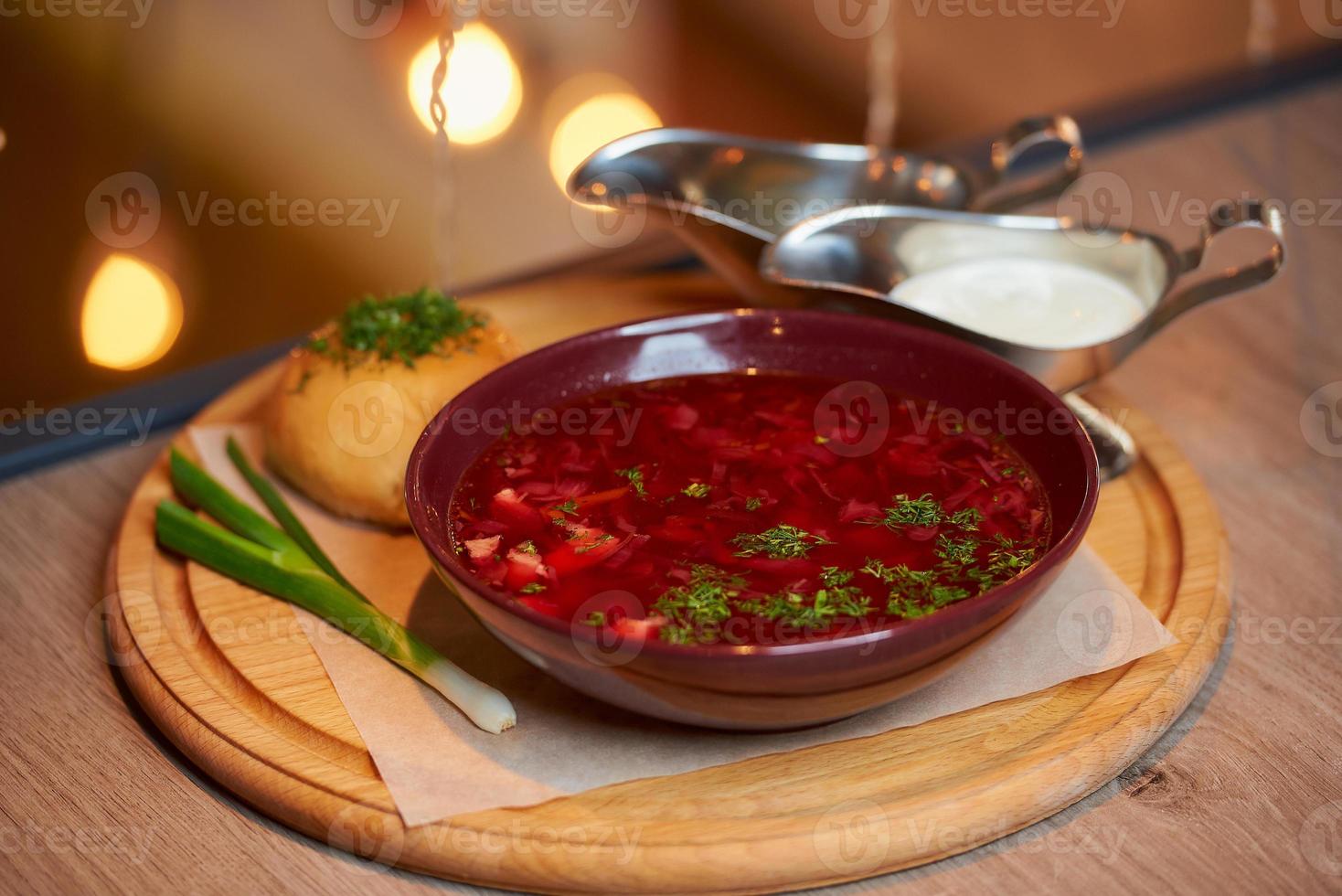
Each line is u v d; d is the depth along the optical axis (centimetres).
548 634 78
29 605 90
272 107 175
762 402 90
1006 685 84
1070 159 101
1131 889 80
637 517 85
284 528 91
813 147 106
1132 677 85
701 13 212
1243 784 83
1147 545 90
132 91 161
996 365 88
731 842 80
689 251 109
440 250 115
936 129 179
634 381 91
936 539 84
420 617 88
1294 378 100
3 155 153
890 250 97
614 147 103
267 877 81
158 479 95
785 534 84
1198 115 119
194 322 147
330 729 84
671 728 83
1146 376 100
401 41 181
